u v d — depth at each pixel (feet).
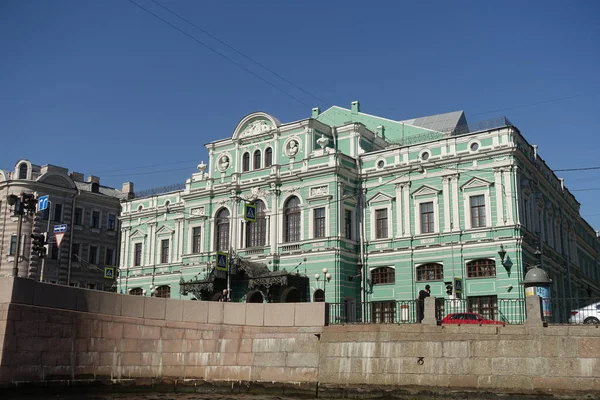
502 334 79.20
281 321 92.07
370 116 188.65
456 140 143.84
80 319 86.69
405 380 83.05
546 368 75.97
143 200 200.95
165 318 93.50
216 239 172.24
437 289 140.15
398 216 149.28
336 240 147.95
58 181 210.59
